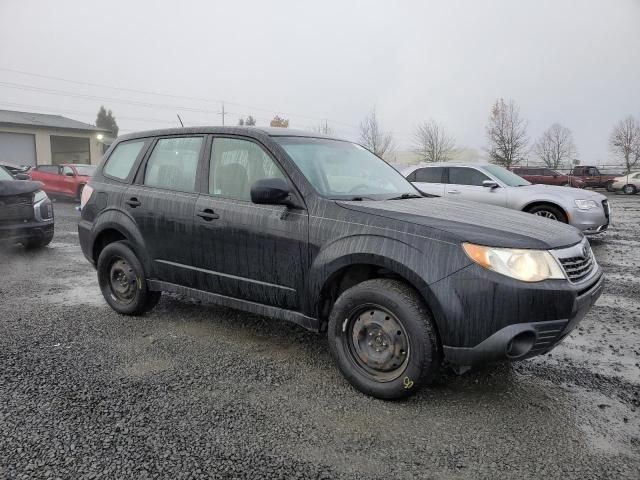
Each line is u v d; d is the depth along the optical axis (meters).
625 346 3.98
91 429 2.67
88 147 39.81
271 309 3.60
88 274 6.54
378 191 3.84
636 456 2.46
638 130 51.19
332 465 2.38
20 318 4.60
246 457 2.44
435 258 2.82
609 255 8.18
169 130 4.40
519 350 2.77
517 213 3.55
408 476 2.31
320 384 3.26
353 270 3.31
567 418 2.84
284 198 3.34
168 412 2.86
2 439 2.57
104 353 3.75
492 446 2.55
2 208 7.46
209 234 3.81
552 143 53.88
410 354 2.90
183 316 4.66
